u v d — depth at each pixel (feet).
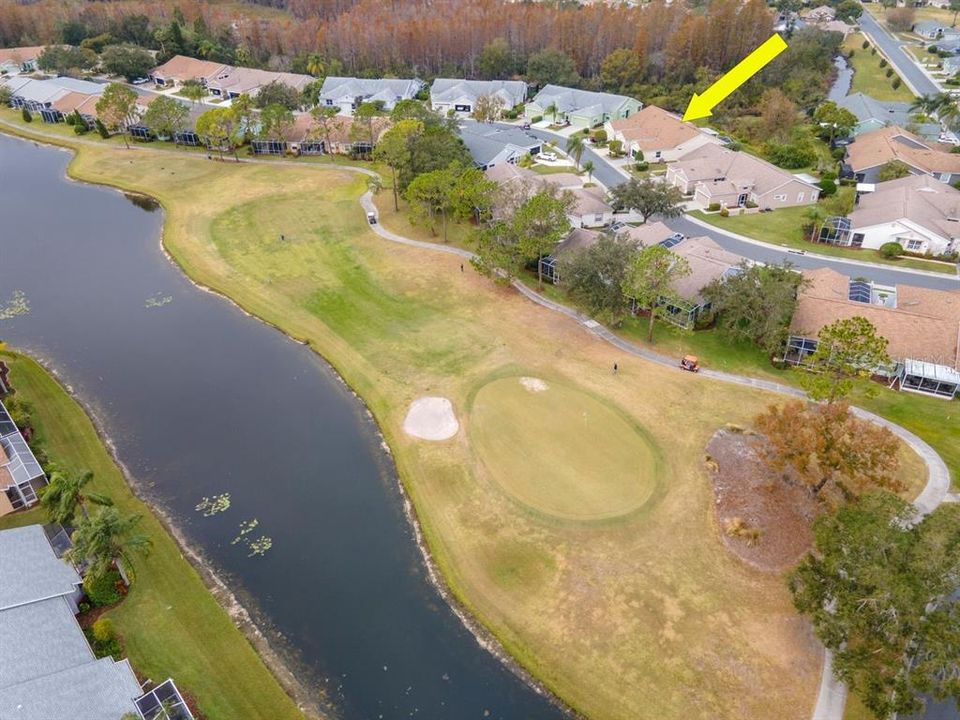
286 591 141.49
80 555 126.82
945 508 115.96
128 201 346.95
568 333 224.94
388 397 197.26
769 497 155.94
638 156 383.04
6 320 240.12
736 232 298.76
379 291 253.44
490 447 176.14
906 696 102.78
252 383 207.41
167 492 166.81
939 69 558.97
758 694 117.60
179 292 259.80
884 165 336.90
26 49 586.04
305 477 171.42
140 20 622.95
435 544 150.71
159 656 124.77
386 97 498.28
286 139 401.49
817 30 565.94
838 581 115.24
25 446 166.71
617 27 528.22
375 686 123.03
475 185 268.41
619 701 118.11
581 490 161.79
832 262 269.03
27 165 394.93
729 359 209.97
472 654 128.26
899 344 197.67
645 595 135.64
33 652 114.73
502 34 560.20
